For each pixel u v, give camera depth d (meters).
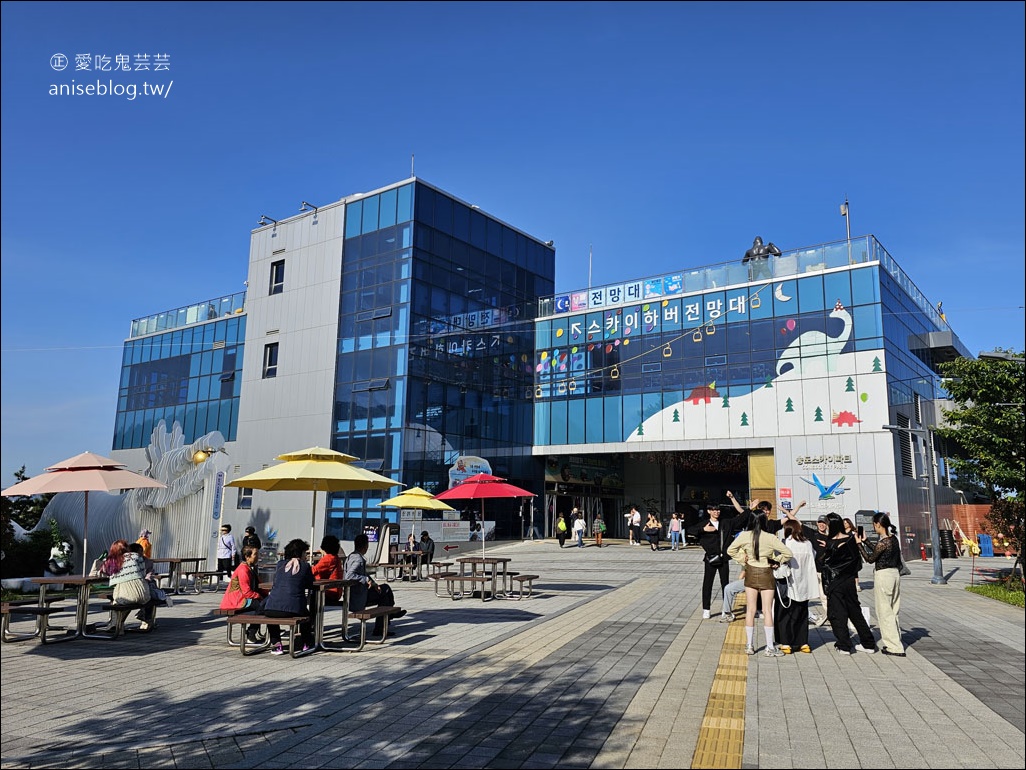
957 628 11.54
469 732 5.91
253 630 10.68
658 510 42.25
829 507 29.38
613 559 26.64
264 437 36.00
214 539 19.36
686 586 17.44
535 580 19.28
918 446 32.47
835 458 29.56
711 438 32.53
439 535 30.97
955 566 26.94
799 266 31.73
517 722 6.16
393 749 5.54
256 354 37.47
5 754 5.55
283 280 37.25
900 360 31.31
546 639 10.02
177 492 20.11
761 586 8.95
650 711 6.44
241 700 7.08
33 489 11.99
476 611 13.18
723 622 11.45
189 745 5.72
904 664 8.47
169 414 44.19
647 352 34.97
